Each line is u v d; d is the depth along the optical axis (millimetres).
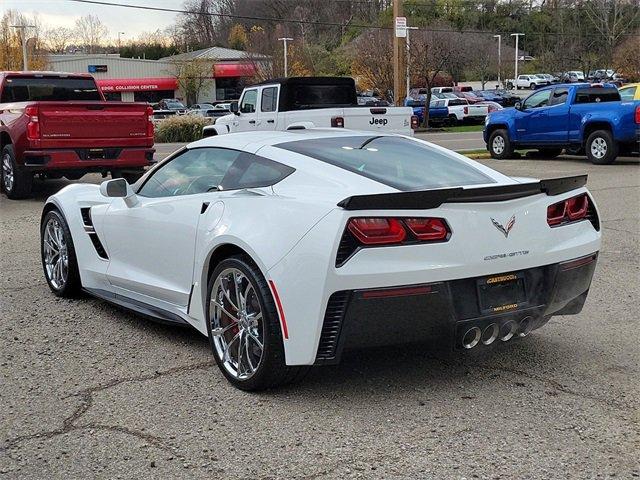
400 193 3689
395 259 3695
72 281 6004
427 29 47469
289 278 3787
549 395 4098
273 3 85812
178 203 4812
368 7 82000
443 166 4629
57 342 5008
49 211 6234
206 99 77875
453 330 3865
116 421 3770
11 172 11914
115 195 5152
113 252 5484
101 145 11648
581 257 4359
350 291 3658
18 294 6246
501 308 3988
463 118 41656
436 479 3186
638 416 3830
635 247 8180
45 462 3352
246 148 4719
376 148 4746
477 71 69812
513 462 3334
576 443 3527
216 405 3955
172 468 3289
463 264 3816
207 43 111688
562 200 4301
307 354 3779
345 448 3467
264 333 3924
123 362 4625
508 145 18984
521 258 4027
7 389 4191
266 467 3295
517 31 86812
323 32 81125
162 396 4082
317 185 4145
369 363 4582
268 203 4109
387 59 44312
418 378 4340
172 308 4949
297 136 4930
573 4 69312
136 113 11938
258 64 61062
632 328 5344
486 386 4223
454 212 3818
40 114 11094
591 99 17906
